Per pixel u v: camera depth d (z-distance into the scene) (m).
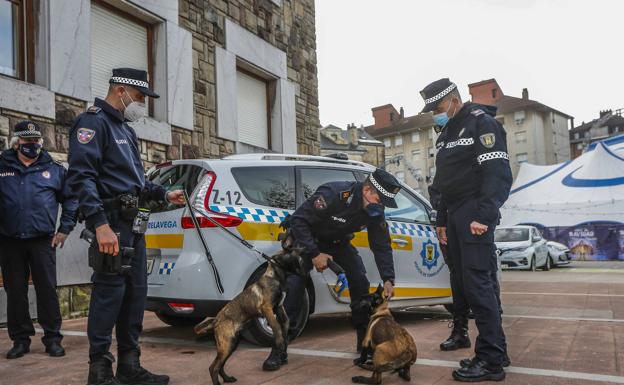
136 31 7.92
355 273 4.07
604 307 6.91
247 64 10.05
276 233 4.61
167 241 4.48
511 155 64.81
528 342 4.55
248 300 3.38
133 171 3.22
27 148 4.31
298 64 11.80
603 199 22.64
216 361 3.24
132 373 3.28
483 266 3.48
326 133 59.03
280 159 5.10
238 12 9.79
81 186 2.95
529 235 16.95
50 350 4.23
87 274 6.51
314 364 3.84
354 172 5.55
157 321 5.95
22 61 6.28
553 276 13.62
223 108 9.19
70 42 6.56
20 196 4.21
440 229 4.31
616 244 22.30
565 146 68.62
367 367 3.38
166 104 7.98
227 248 4.33
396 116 74.88
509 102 65.88
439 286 5.87
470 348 4.37
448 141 3.75
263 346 4.41
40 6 6.36
